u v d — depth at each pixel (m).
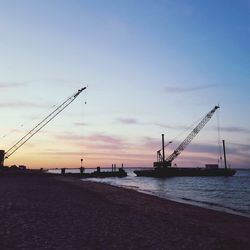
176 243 14.64
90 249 12.87
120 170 194.50
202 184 136.62
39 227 16.88
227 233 18.61
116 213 24.45
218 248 14.18
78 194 41.56
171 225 19.98
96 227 17.61
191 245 14.38
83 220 19.84
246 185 129.75
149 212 26.97
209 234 17.50
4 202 27.81
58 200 31.72
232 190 94.75
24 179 84.88
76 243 13.73
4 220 18.66
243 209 39.94
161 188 99.62
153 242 14.58
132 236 15.67
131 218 22.03
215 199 59.75
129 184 116.88
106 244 13.81
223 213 29.59
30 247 12.80
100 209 26.38
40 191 43.03
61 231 16.08
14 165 132.62
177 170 199.25
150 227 18.61
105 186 68.81
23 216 20.36
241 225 22.56
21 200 29.92
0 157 127.31
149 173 197.25
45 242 13.66
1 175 114.69
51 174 127.56
